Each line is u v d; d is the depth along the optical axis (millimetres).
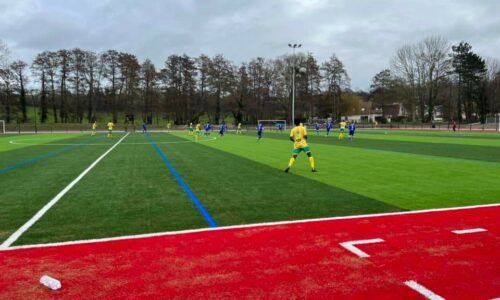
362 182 10375
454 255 4688
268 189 9359
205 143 28156
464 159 16016
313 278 4027
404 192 8945
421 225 6020
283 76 84188
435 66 78875
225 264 4426
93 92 84438
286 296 3621
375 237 5414
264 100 87500
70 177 11359
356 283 3904
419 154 18375
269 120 79500
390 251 4832
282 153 19266
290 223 6195
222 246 5055
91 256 4715
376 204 7660
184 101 86625
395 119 91188
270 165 14195
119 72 85562
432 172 12250
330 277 4051
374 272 4180
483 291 3732
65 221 6422
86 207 7453
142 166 13953
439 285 3863
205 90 87062
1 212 7070
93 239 5422
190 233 5676
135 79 85938
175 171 12586
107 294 3680
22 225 6191
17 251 4922
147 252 4844
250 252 4816
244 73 85938
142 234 5652
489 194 8656
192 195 8617
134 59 85750
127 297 3617
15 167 13805
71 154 19156
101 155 18500
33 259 4625
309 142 28328
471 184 10016
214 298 3588
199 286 3846
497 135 40031
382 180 10703
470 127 61281
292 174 11906
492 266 4348
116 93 86125
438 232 5633
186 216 6738
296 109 84750
